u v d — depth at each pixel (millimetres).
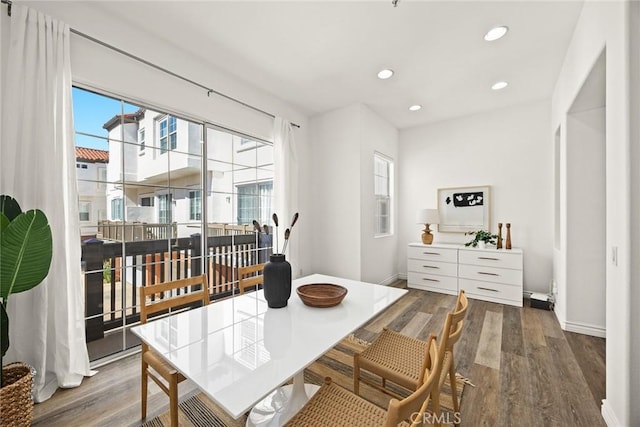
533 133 3703
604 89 2154
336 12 2062
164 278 2547
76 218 1832
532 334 2600
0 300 1581
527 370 1996
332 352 2311
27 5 1699
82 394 1729
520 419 1526
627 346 1303
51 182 1709
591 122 2551
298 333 1230
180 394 1739
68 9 1854
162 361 1396
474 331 2678
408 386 1251
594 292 2564
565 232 2682
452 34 2303
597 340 2449
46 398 1667
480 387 1807
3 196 1455
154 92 2316
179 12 2049
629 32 1290
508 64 2746
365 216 3730
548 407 1617
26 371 1490
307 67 2805
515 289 3445
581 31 2043
